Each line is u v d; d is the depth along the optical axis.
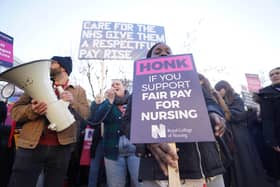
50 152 1.93
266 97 2.97
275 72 3.08
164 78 1.42
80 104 2.29
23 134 1.89
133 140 1.19
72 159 3.28
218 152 1.49
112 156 2.67
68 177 3.33
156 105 1.30
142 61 1.56
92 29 4.70
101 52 4.59
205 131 1.16
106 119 2.77
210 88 1.78
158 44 1.90
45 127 1.94
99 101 3.22
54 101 1.89
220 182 1.46
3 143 2.60
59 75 2.31
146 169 1.36
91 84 8.46
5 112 2.67
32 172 1.85
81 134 3.34
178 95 1.32
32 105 1.86
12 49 3.90
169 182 1.15
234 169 2.79
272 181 2.99
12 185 1.80
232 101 3.13
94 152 3.15
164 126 1.21
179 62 1.48
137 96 1.37
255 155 2.88
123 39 4.73
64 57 2.38
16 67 1.75
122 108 2.82
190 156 1.32
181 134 1.17
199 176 1.27
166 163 1.21
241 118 2.97
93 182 3.05
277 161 2.92
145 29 4.92
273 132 2.80
